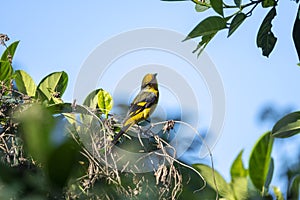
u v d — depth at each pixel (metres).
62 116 7.82
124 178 7.75
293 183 7.17
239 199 7.28
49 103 8.65
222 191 7.55
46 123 5.10
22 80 8.97
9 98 8.06
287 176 7.28
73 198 6.50
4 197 5.37
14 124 7.30
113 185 7.35
